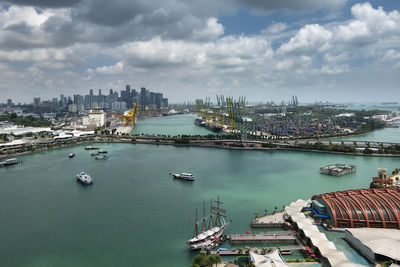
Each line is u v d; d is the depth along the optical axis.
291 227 175.50
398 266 121.06
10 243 166.62
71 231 180.38
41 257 152.25
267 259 130.00
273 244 159.12
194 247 154.75
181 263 144.88
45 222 193.50
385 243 136.75
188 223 190.38
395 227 164.12
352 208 172.75
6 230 182.38
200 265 131.25
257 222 183.38
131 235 174.38
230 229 179.50
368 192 192.12
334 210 174.00
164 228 183.25
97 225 188.62
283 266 125.00
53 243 166.25
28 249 160.25
